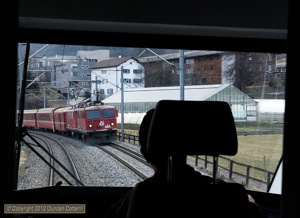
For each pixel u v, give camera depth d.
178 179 1.48
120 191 2.91
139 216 1.43
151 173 2.81
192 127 1.47
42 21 2.71
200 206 1.45
